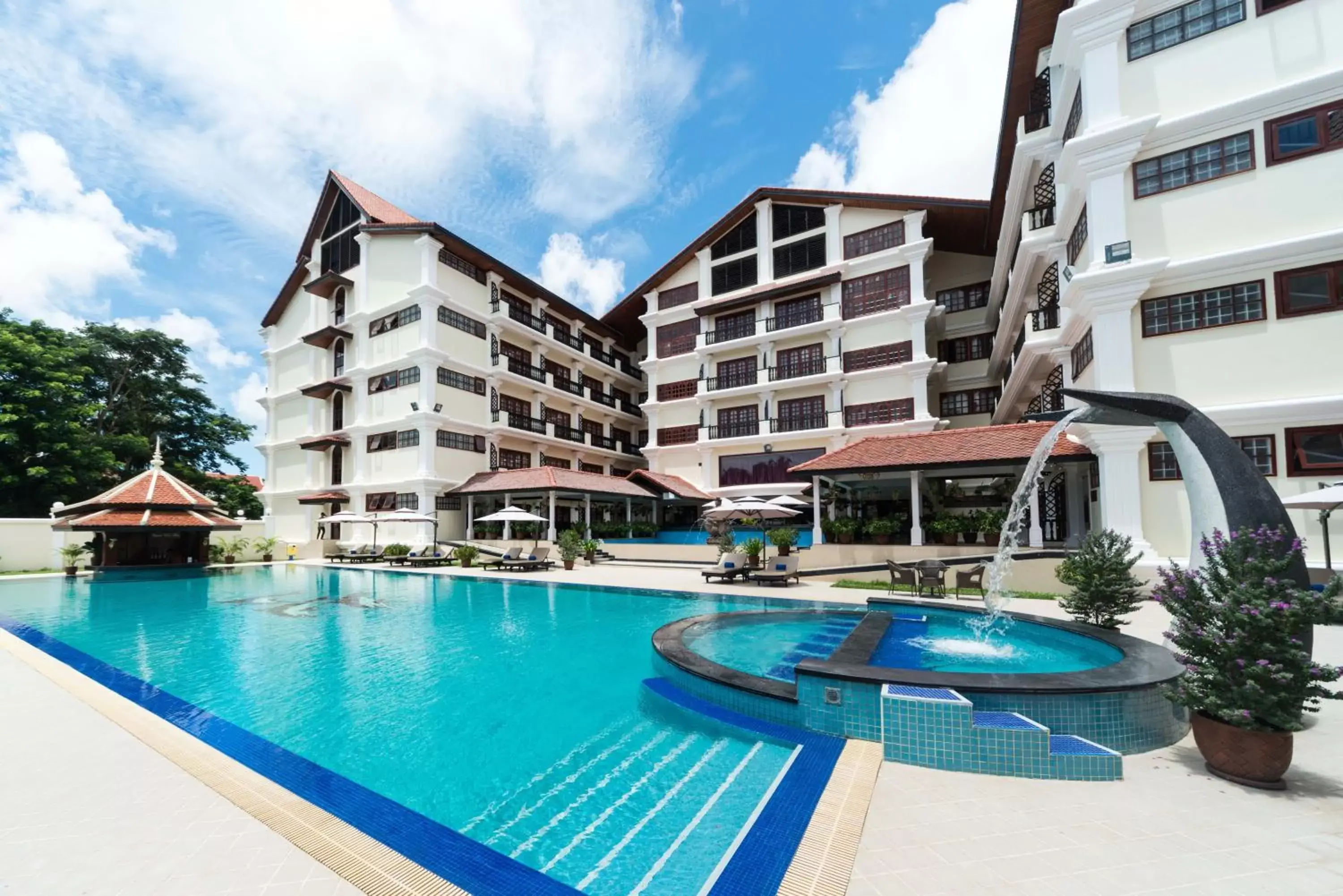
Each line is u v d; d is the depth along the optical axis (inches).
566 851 135.6
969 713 165.9
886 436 734.5
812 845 124.6
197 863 118.6
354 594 626.2
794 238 1186.6
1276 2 447.2
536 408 1368.1
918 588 506.0
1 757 176.1
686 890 118.7
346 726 225.3
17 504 1101.1
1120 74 500.7
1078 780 156.9
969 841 125.8
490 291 1264.8
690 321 1333.7
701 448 1253.7
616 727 220.7
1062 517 787.4
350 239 1274.6
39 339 1205.7
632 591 602.5
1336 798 144.6
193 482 1462.8
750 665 294.5
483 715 236.8
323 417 1293.1
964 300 1155.3
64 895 107.1
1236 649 153.3
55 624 457.1
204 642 384.2
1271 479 434.6
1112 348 488.7
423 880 115.5
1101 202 500.7
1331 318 418.6
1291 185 434.9
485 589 660.1
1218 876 112.0
